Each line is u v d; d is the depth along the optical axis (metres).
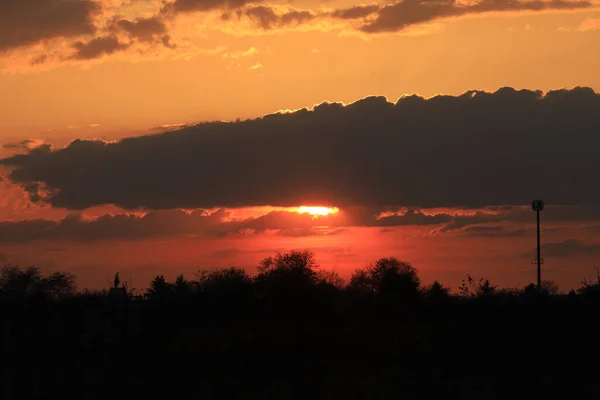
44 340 89.19
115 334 92.69
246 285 115.19
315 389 67.50
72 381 71.31
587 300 87.56
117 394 67.50
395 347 85.19
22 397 66.38
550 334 79.00
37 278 158.50
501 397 63.81
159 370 75.69
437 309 105.50
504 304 86.81
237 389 68.25
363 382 69.88
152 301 117.69
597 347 76.50
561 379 67.62
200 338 91.12
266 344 87.81
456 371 72.69
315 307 109.38
